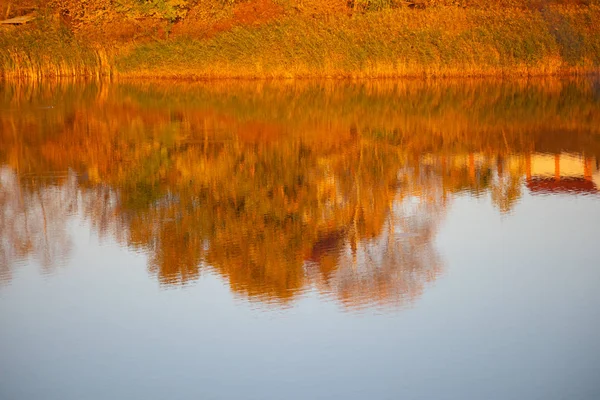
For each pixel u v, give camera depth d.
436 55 50.34
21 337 12.28
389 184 22.22
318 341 11.88
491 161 25.14
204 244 16.92
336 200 20.55
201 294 13.92
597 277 14.49
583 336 11.95
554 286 14.09
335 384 10.61
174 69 55.31
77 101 41.78
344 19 52.66
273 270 15.05
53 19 58.62
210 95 44.00
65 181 22.89
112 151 27.17
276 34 52.69
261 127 32.28
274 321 12.62
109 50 57.41
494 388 10.48
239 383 10.67
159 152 26.98
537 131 30.48
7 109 38.53
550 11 51.03
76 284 14.55
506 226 17.89
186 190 21.80
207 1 58.12
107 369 11.18
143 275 14.95
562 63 49.81
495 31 50.16
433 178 22.88
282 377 10.80
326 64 51.72
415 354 11.43
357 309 13.05
